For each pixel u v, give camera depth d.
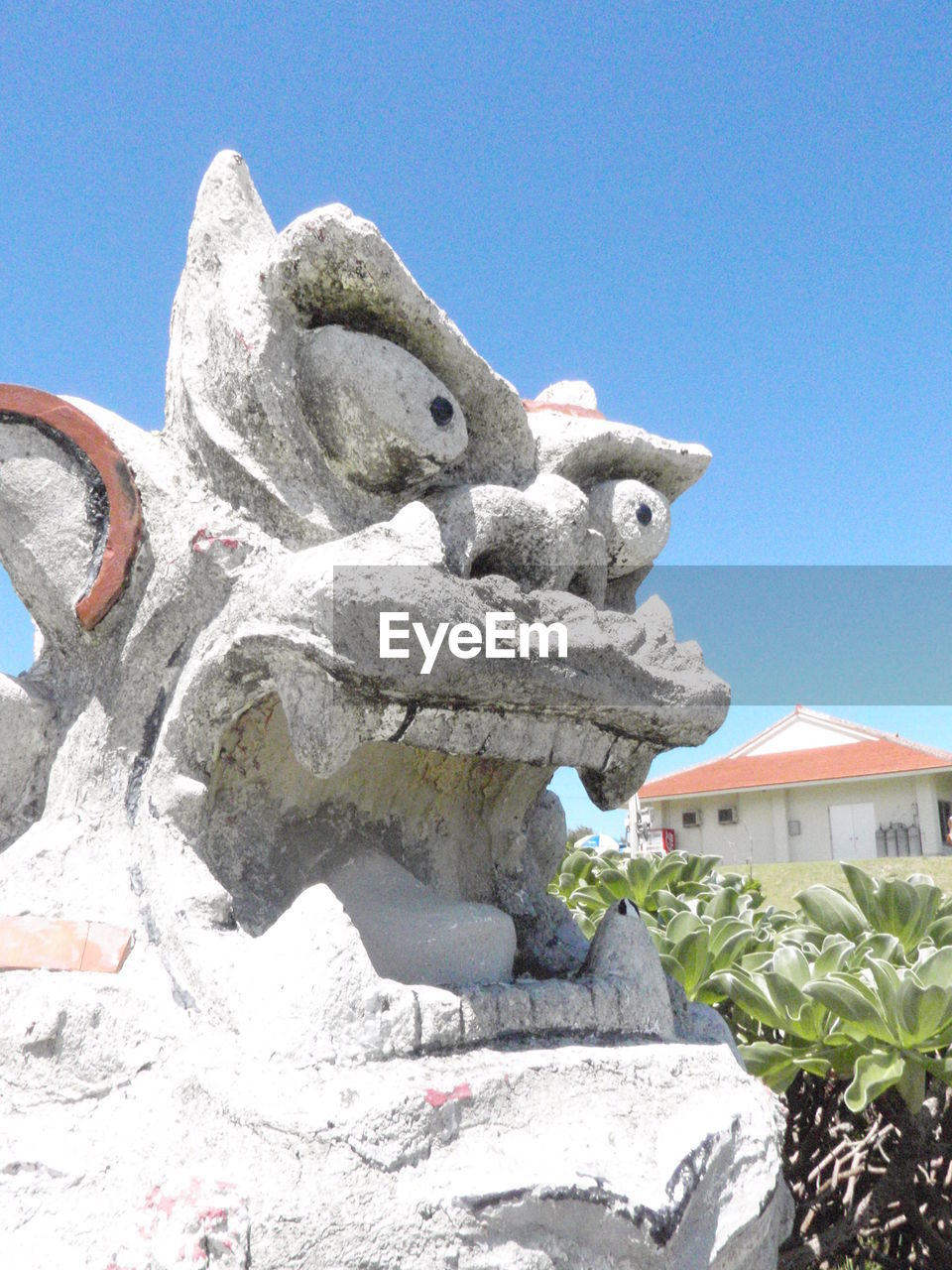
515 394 1.89
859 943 2.70
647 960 1.87
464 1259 1.23
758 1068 2.39
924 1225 2.45
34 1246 1.20
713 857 4.04
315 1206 1.20
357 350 1.69
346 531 1.74
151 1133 1.33
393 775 2.01
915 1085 2.32
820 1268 2.60
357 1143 1.25
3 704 1.82
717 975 2.48
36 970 1.54
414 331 1.76
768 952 2.86
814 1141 2.72
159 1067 1.41
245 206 1.93
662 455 2.14
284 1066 1.34
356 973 1.45
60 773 1.81
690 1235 1.45
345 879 1.86
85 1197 1.26
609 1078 1.56
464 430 1.76
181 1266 1.13
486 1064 1.47
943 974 2.31
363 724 1.54
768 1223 1.66
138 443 1.89
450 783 2.11
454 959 1.70
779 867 12.88
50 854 1.68
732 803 17.81
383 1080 1.35
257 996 1.43
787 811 17.33
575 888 3.98
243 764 1.83
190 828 1.70
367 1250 1.19
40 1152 1.32
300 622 1.51
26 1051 1.46
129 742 1.78
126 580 1.80
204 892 1.62
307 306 1.74
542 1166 1.34
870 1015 2.23
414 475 1.76
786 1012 2.38
